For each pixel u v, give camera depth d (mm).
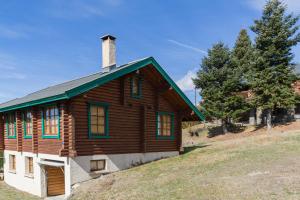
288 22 28562
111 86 14281
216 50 33906
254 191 8633
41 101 13047
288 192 8289
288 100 27672
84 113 12922
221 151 16562
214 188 9375
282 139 18938
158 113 16906
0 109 17453
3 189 16672
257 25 29703
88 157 13008
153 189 10320
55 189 14922
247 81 31844
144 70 15797
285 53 28969
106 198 10219
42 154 14234
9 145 18438
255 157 13602
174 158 16172
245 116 39188
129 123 15156
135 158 15367
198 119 18906
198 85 34875
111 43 15961
